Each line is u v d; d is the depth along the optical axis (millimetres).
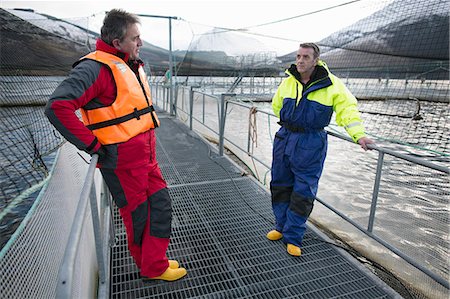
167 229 2100
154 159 2049
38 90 4785
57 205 1458
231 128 9992
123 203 1927
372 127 11672
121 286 2176
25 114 3992
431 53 4957
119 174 1829
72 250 833
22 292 981
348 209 4699
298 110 2406
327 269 2455
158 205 2041
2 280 936
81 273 1458
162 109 12023
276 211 2793
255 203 3627
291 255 2611
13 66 5871
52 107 1409
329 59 6324
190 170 4746
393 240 3525
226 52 11422
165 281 2230
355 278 2354
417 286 2734
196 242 2801
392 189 4945
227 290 2193
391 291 2201
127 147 1732
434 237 3375
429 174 5184
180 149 5938
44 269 1160
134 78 1771
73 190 1929
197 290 2176
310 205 2561
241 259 2559
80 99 1489
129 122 1727
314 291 2213
